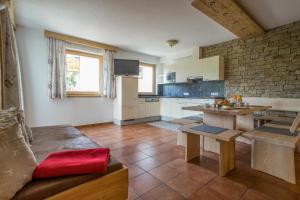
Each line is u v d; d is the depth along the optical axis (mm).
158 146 2832
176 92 5746
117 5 2451
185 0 2316
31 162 940
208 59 4230
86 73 4355
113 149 2678
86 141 1649
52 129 2074
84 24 3146
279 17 2830
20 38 3295
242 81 3818
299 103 2945
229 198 1469
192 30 3436
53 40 3596
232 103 2568
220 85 4398
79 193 973
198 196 1490
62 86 3764
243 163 2207
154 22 3043
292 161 1713
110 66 4562
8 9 2242
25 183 871
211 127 2246
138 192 1540
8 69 2240
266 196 1503
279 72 3223
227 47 4105
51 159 1093
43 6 2486
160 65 6062
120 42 4246
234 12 2490
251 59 3645
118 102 4613
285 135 1889
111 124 4676
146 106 5129
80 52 4176
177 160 2268
